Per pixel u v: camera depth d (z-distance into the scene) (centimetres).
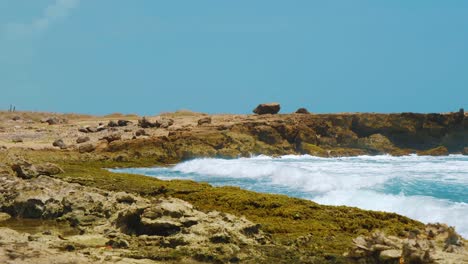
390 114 9125
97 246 1816
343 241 1948
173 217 2012
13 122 11219
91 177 3762
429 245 1611
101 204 2441
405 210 2805
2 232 1828
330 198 3234
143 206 2072
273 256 1722
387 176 4122
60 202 2533
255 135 8138
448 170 5062
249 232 1978
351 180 3875
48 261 1498
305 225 2214
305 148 8219
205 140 7381
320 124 8862
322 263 1639
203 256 1670
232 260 1653
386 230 2127
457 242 1695
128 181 3512
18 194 2612
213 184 4253
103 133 8556
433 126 9000
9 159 4462
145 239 1891
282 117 9244
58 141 7125
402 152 8688
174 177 4953
